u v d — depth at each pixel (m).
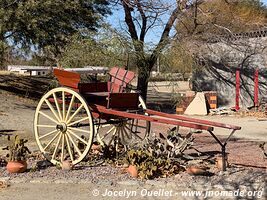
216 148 10.12
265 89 21.55
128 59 15.55
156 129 13.56
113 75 9.19
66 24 19.39
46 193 6.44
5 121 14.87
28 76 30.48
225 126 7.52
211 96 21.42
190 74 21.75
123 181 6.98
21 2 18.02
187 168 7.47
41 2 17.91
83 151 8.09
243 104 22.16
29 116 16.56
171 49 17.03
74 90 7.90
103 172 7.53
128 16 19.86
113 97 8.01
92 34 16.98
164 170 7.31
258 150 9.91
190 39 19.28
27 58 22.16
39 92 24.11
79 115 8.80
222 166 7.48
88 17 20.36
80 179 7.11
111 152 8.39
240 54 22.22
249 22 22.94
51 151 8.55
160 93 26.08
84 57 15.88
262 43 21.53
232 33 21.39
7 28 18.16
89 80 14.93
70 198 6.20
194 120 8.09
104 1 21.77
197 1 19.81
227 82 22.69
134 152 7.45
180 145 8.05
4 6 17.86
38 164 8.04
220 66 22.77
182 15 19.45
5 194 6.40
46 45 19.67
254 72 21.73
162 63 17.17
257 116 19.45
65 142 8.12
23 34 19.64
